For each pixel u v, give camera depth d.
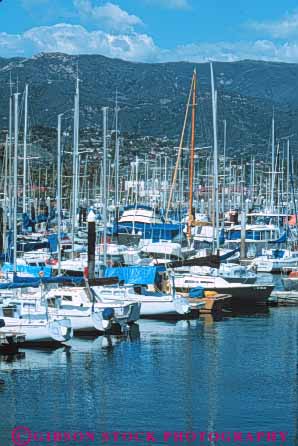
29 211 109.19
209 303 63.88
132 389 39.66
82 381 41.00
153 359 46.25
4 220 75.75
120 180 153.25
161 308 59.62
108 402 37.34
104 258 68.38
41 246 84.50
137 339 52.31
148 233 95.56
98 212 121.44
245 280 72.75
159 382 41.06
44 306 50.31
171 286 63.38
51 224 115.44
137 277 62.00
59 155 75.62
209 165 142.62
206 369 44.00
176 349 49.31
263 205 160.00
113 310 53.62
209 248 89.25
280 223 130.88
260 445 31.84
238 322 59.97
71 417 35.12
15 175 65.62
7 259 70.25
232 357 47.06
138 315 57.50
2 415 35.34
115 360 45.88
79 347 49.34
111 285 59.38
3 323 47.22
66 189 141.38
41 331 48.09
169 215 118.81
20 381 40.88
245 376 42.47
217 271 72.06
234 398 38.19
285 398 38.25
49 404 37.00
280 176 149.25
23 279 55.81
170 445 31.83
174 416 35.44
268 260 96.94
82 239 93.25
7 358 46.03
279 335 54.34
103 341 51.44
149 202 147.00
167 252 84.69
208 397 38.31
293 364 45.34
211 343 51.34
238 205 161.25
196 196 142.62
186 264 69.12
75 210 82.94
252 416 35.56
